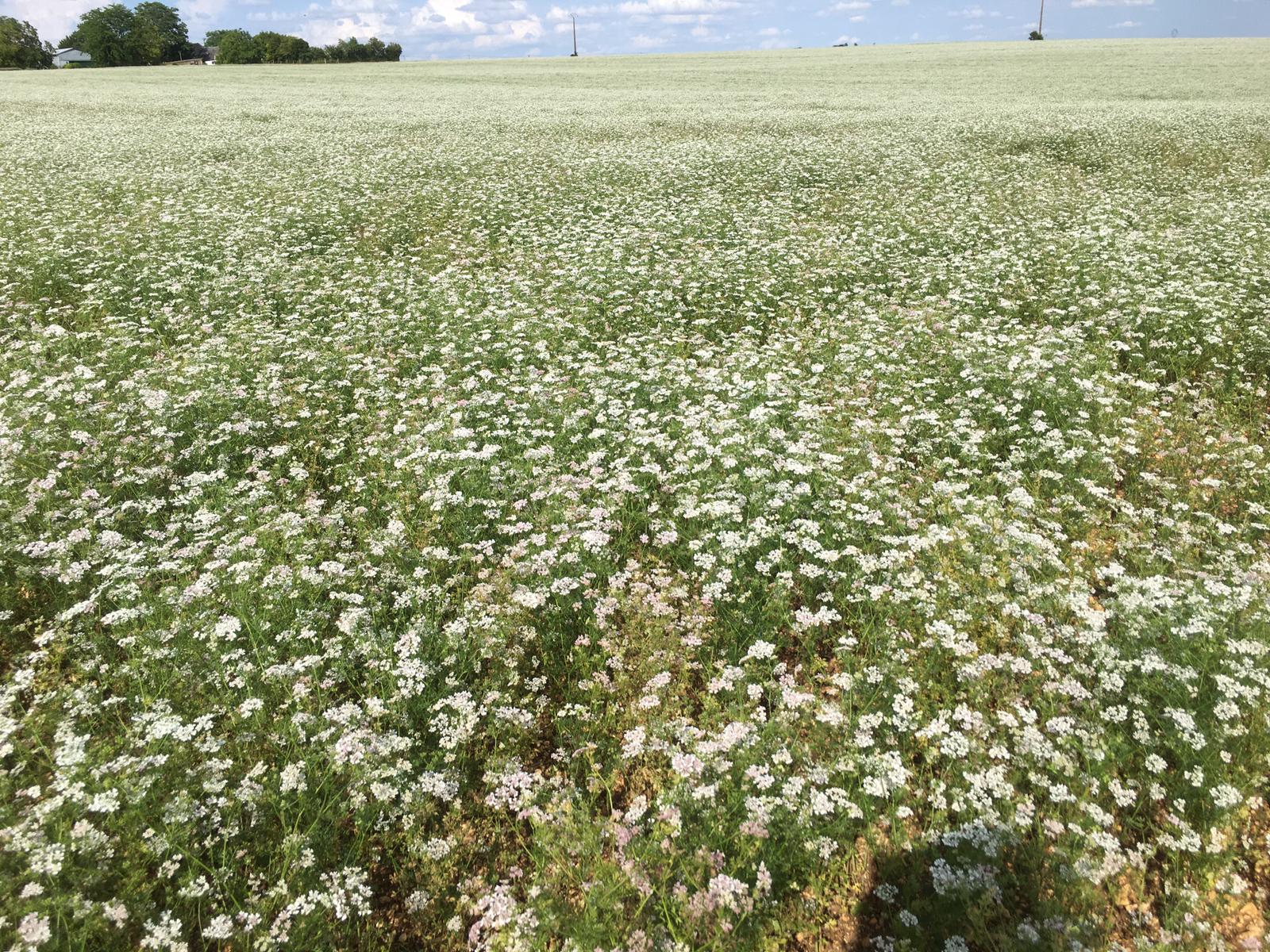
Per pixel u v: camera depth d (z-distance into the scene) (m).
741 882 3.19
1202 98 32.75
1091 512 6.11
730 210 15.32
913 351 8.87
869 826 3.57
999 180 17.56
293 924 3.15
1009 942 3.01
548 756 4.29
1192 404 7.92
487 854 3.68
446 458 6.41
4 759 3.79
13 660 4.55
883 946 3.17
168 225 13.78
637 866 3.26
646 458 6.40
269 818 3.65
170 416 7.01
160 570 5.16
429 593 4.96
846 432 7.06
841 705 4.16
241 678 4.20
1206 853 3.47
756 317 10.49
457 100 38.34
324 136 24.86
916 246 12.86
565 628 4.99
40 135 24.19
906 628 4.77
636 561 5.48
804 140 23.48
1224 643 4.34
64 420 6.83
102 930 3.03
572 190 17.25
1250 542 5.74
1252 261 11.23
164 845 3.31
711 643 4.82
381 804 3.71
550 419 7.36
